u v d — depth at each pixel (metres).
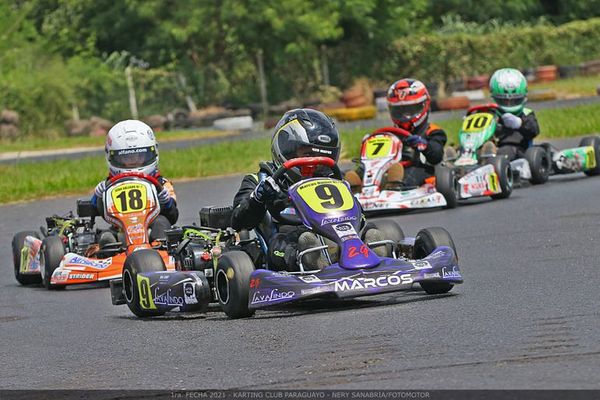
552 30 128.88
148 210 26.02
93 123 104.44
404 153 36.59
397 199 34.78
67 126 104.00
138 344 17.36
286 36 113.94
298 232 19.78
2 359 17.36
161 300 19.81
